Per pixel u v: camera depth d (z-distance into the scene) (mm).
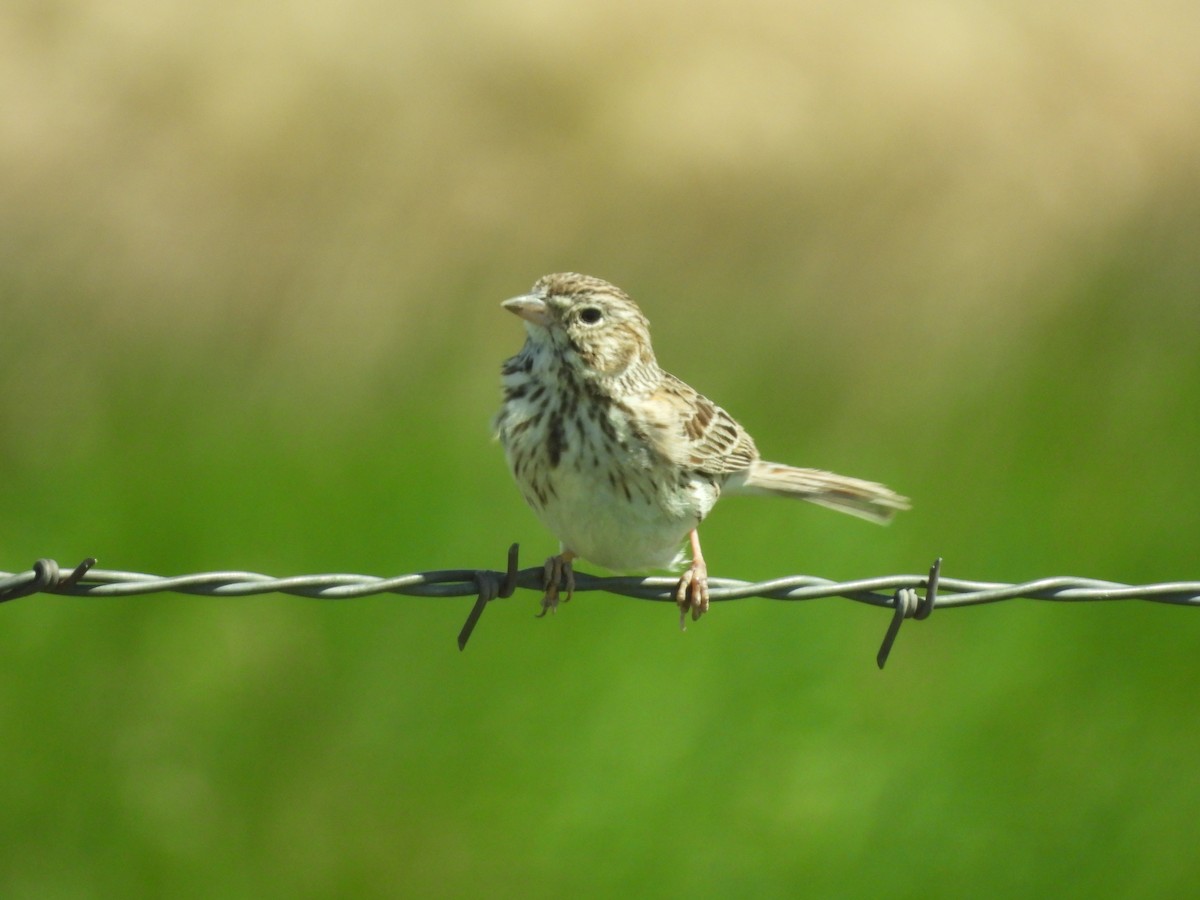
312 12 18578
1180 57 20875
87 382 12422
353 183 16391
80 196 15859
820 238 16438
